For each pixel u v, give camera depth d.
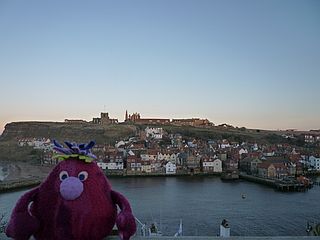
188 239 4.26
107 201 4.07
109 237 4.16
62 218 3.84
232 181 75.69
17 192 60.28
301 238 4.25
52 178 4.01
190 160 91.06
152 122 172.00
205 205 46.78
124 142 122.12
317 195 56.41
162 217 39.28
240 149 107.50
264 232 33.03
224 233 29.94
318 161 91.00
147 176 84.25
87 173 4.02
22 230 3.86
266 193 58.44
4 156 120.69
